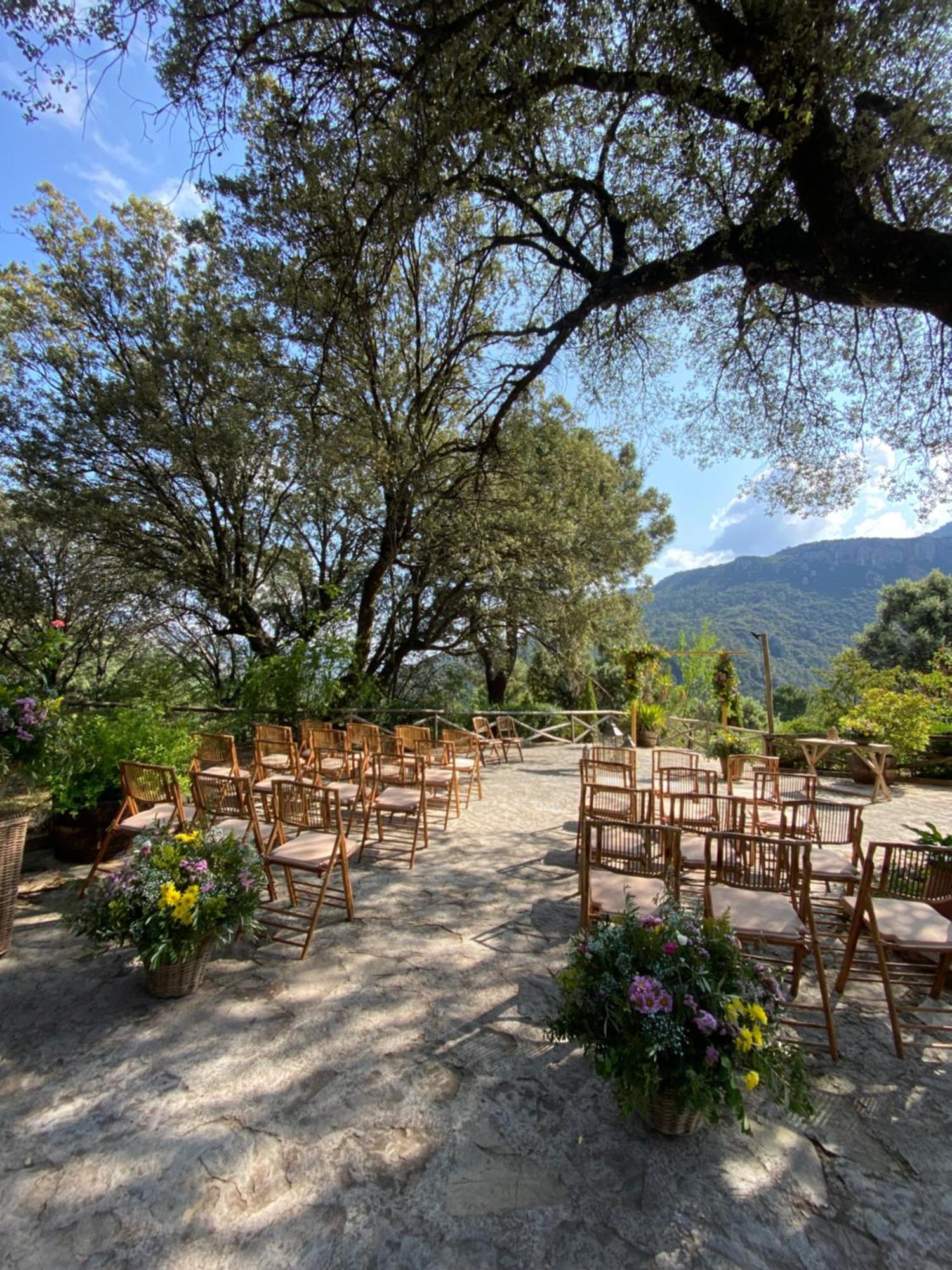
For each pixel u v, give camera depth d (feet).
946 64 11.55
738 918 8.38
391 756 20.66
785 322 17.98
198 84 12.57
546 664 62.08
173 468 33.24
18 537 35.96
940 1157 6.33
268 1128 6.59
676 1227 5.49
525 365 21.56
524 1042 8.08
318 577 44.50
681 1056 6.09
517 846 16.57
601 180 16.98
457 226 20.71
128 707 17.01
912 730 25.55
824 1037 8.42
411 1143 6.41
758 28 11.19
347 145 14.73
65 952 10.33
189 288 33.76
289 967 9.94
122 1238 5.35
